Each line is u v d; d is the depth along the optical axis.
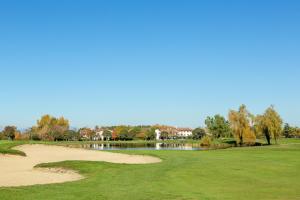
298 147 76.44
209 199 19.92
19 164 38.12
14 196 20.06
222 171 31.03
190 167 33.47
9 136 187.50
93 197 20.02
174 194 21.16
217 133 175.62
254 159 42.47
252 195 21.22
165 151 57.31
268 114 114.00
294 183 25.50
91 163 34.75
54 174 30.80
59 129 192.75
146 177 27.66
